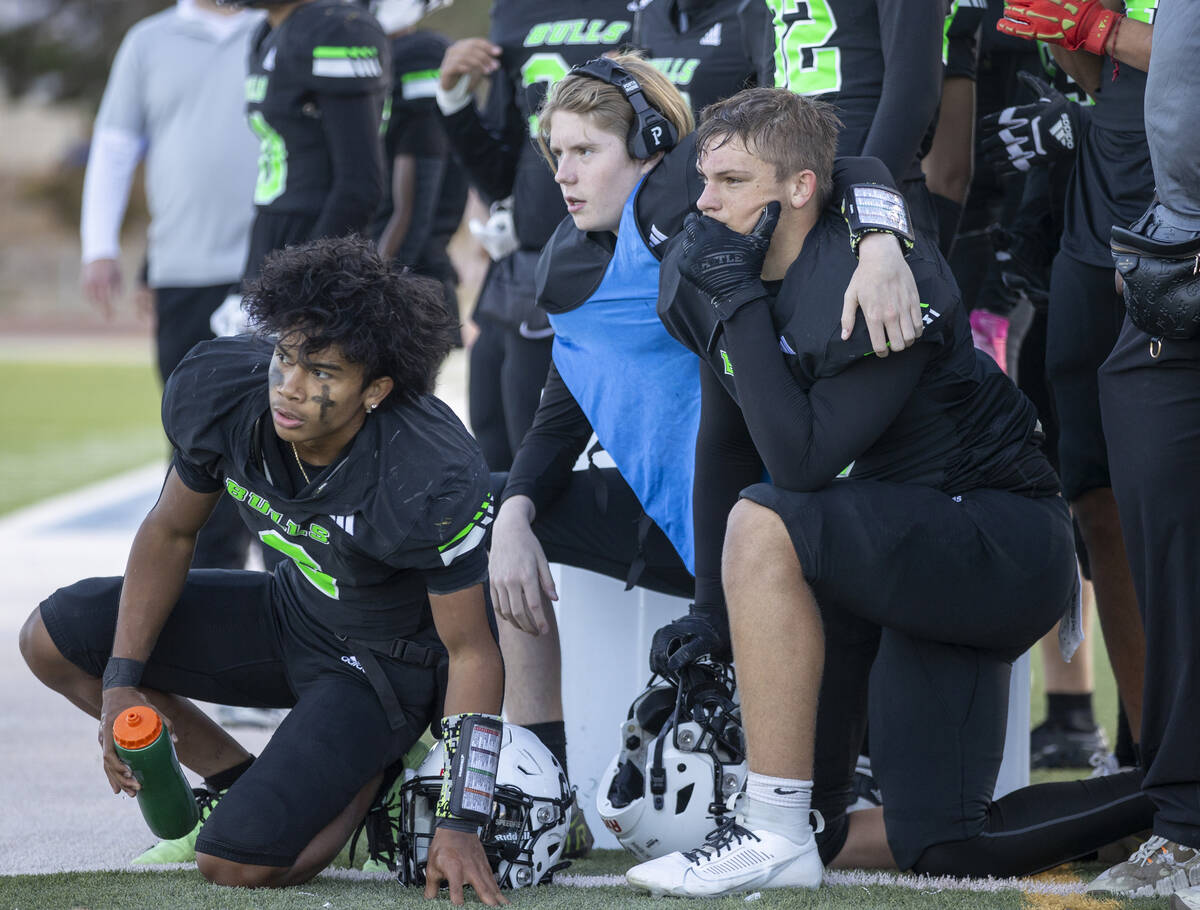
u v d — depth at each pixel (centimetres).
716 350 984
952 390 994
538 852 1009
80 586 1081
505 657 1171
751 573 951
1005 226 1437
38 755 1480
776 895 945
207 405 984
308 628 1051
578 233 1159
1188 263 906
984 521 983
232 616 1074
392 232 1916
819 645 957
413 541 952
